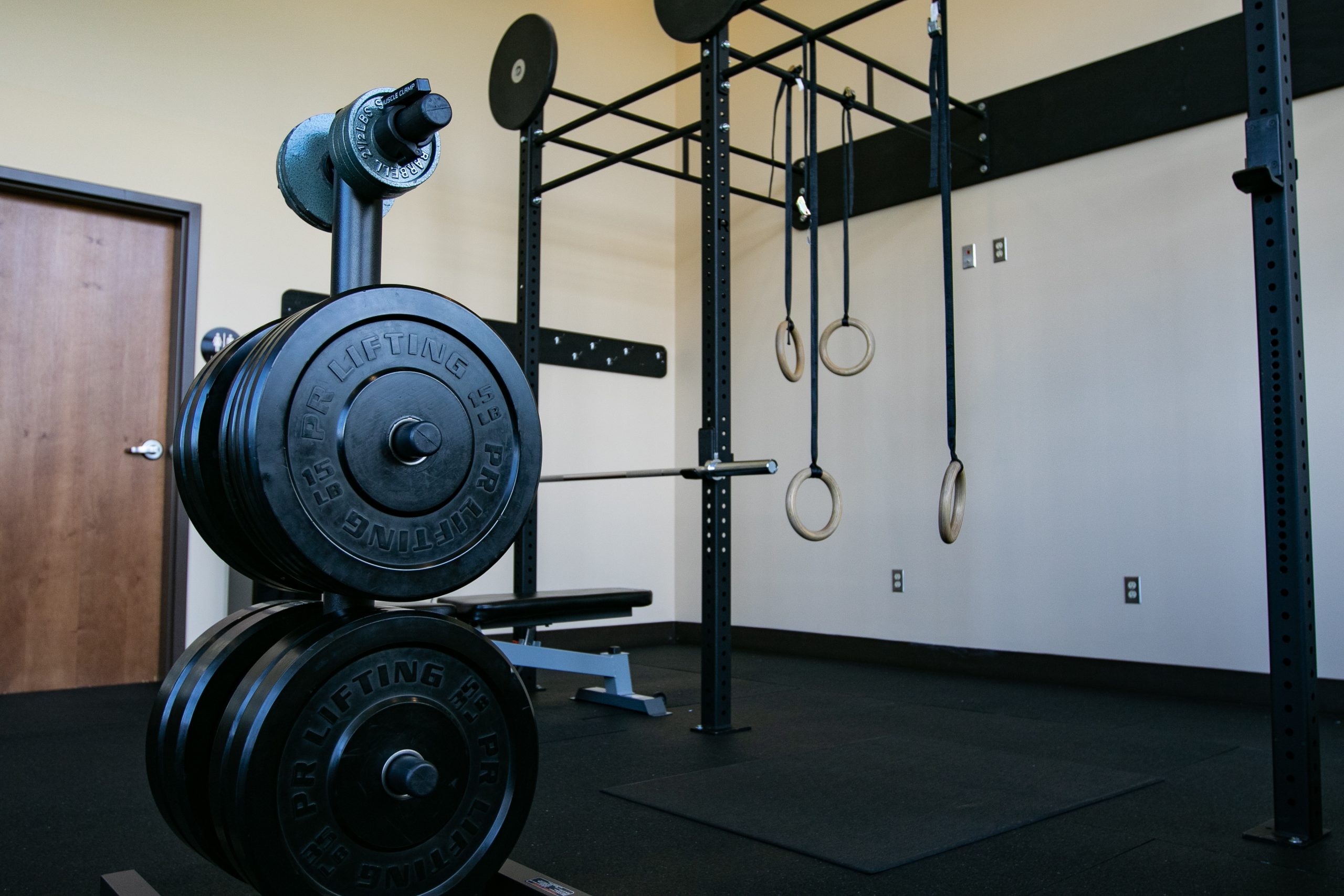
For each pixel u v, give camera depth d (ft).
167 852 6.48
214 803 4.21
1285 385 6.58
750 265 17.71
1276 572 6.64
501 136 16.56
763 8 10.32
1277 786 6.59
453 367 4.70
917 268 15.26
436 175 15.69
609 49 18.25
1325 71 11.39
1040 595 13.70
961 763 8.72
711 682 10.17
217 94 13.55
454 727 4.66
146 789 8.06
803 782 8.09
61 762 8.98
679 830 6.82
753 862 6.15
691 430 18.60
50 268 12.58
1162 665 12.50
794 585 16.74
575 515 17.25
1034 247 13.99
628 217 18.39
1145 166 12.94
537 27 13.11
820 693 12.79
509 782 4.88
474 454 4.77
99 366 12.89
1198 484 12.32
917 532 15.10
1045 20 13.97
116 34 12.75
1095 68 13.33
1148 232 12.89
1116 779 8.13
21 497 12.27
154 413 13.29
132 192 12.75
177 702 4.73
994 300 14.39
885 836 6.60
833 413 16.29
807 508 16.56
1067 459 13.52
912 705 11.87
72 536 12.61
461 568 4.72
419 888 4.52
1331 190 11.42
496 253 16.38
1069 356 13.56
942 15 8.86
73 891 5.76
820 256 16.56
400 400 4.51
